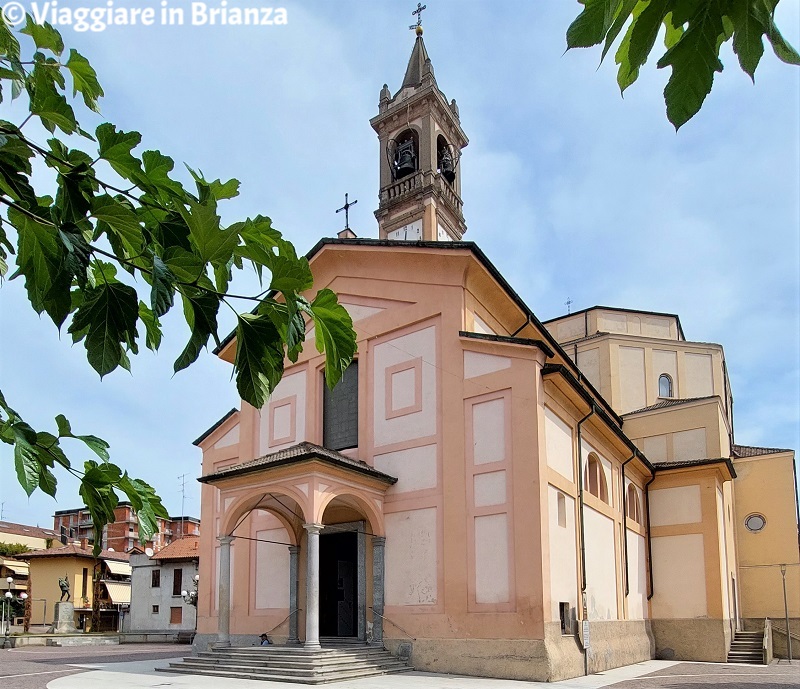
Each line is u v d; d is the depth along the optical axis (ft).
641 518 86.33
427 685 49.19
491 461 59.47
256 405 7.66
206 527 78.59
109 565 160.25
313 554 56.39
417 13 128.16
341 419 71.05
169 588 136.67
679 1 5.97
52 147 7.38
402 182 111.86
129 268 7.34
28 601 153.38
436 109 114.21
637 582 81.20
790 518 98.63
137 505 7.79
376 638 61.00
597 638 65.41
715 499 84.94
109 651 91.09
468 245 64.13
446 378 63.62
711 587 82.79
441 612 58.59
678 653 82.43
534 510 56.29
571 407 65.77
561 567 59.57
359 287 71.56
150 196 7.76
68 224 6.97
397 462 64.85
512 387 59.77
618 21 6.09
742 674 63.41
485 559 57.72
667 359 111.24
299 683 50.44
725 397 116.57
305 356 74.43
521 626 54.75
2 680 53.67
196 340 7.27
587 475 68.90
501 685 49.98
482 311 68.95
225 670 56.24
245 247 7.82
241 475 62.08
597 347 110.93
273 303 7.90
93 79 8.24
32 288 7.32
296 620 66.64
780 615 95.91
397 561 62.28
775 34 5.85
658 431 97.19
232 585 72.59
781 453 101.19
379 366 68.54
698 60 6.06
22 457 6.84
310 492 57.52
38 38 7.96
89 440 7.36
